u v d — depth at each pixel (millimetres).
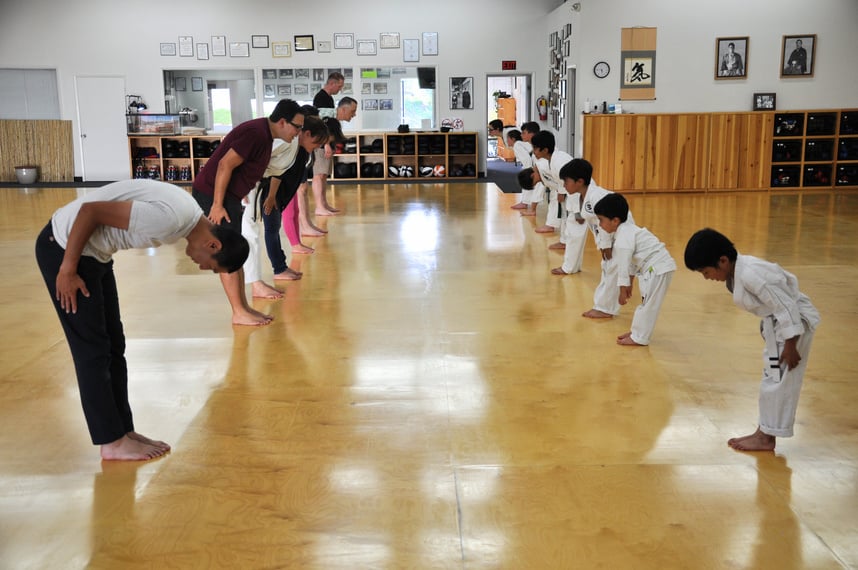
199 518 2293
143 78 14750
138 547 2143
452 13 14695
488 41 14773
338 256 6406
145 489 2477
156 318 4500
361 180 14258
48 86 14750
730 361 3688
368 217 8844
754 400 3193
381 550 2111
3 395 3324
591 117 11203
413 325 4332
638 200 10539
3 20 14375
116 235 2438
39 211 9789
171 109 15109
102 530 2234
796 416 3023
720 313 4543
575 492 2426
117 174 14961
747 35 11367
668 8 11312
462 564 2043
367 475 2555
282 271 5520
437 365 3658
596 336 4117
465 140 14680
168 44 14672
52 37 14508
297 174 5266
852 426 2920
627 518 2270
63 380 3508
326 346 3955
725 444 2775
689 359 3721
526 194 9297
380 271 5805
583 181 4371
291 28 14711
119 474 2582
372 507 2344
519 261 6184
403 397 3250
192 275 5676
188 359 3760
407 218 8734
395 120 15117
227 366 3656
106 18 14531
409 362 3701
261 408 3143
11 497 2436
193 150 14305
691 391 3301
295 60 14805
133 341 4059
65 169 14828
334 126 6910
